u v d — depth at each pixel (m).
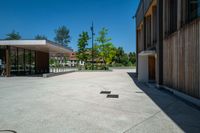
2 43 20.02
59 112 6.44
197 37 7.67
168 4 11.80
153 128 4.95
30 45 20.94
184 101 8.27
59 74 27.05
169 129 4.88
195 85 7.80
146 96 9.48
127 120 5.60
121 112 6.45
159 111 6.61
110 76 23.31
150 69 17.78
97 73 29.98
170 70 11.09
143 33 19.98
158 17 12.88
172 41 10.74
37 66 28.08
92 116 5.98
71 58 71.31
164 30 12.40
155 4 15.69
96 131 4.74
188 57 8.52
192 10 8.60
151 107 7.17
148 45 19.11
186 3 9.12
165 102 8.06
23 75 23.94
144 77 16.52
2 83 15.13
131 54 70.62
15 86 13.31
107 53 40.78
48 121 5.50
